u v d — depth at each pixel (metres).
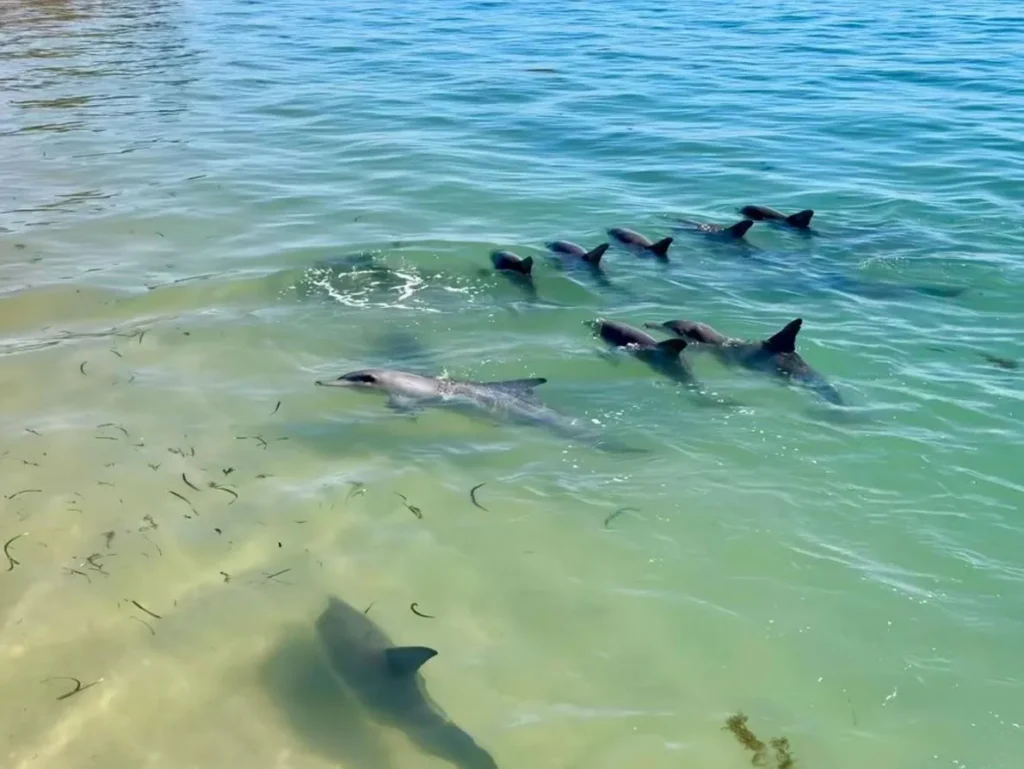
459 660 5.37
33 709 5.05
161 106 15.24
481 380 7.69
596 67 18.72
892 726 5.13
